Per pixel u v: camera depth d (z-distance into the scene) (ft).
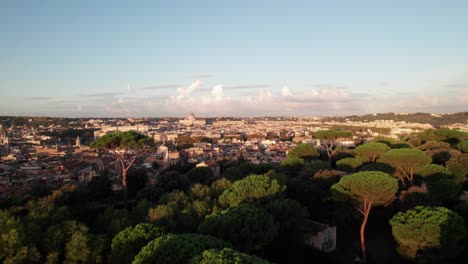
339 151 433.89
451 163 267.80
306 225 194.39
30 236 148.97
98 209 276.00
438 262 146.51
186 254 106.52
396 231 148.36
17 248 136.98
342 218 209.15
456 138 431.84
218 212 160.66
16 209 219.41
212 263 91.25
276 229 154.30
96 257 149.28
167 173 326.24
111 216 196.54
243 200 186.19
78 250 144.97
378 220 230.27
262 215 152.66
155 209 187.83
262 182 197.67
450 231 140.05
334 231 191.93
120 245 134.92
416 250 148.77
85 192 274.16
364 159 333.01
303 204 230.27
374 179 170.81
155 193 285.84
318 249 187.83
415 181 275.80
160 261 105.81
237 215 148.97
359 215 207.31
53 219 182.39
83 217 250.16
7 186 338.34
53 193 245.45
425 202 198.08
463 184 270.67
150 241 122.01
